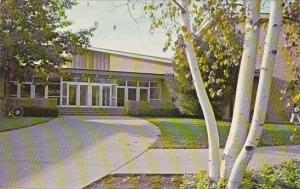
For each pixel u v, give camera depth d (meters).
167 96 37.19
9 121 21.19
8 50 24.59
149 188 7.78
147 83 37.91
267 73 5.74
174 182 8.28
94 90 36.41
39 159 10.76
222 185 6.52
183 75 25.20
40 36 25.50
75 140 14.69
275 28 5.68
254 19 6.52
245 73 6.61
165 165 10.18
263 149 13.55
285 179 7.17
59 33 27.20
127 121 23.97
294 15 7.92
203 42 8.12
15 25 24.92
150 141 14.77
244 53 6.60
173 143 14.27
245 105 6.67
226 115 26.84
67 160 10.67
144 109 32.12
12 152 11.75
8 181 8.22
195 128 19.53
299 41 8.48
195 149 13.09
